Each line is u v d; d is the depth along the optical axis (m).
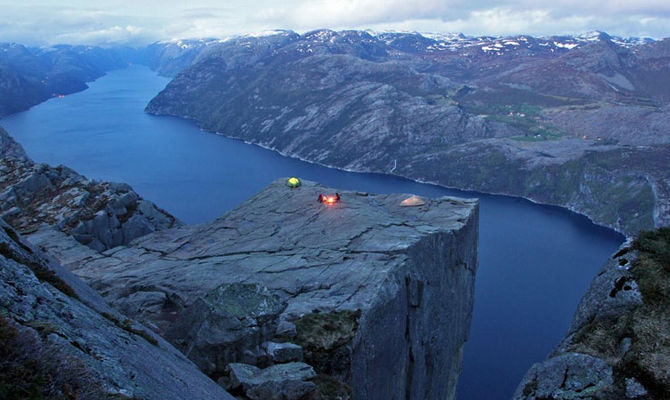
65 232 48.22
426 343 42.94
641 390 18.03
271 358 20.02
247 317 20.56
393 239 41.28
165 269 36.34
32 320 8.87
